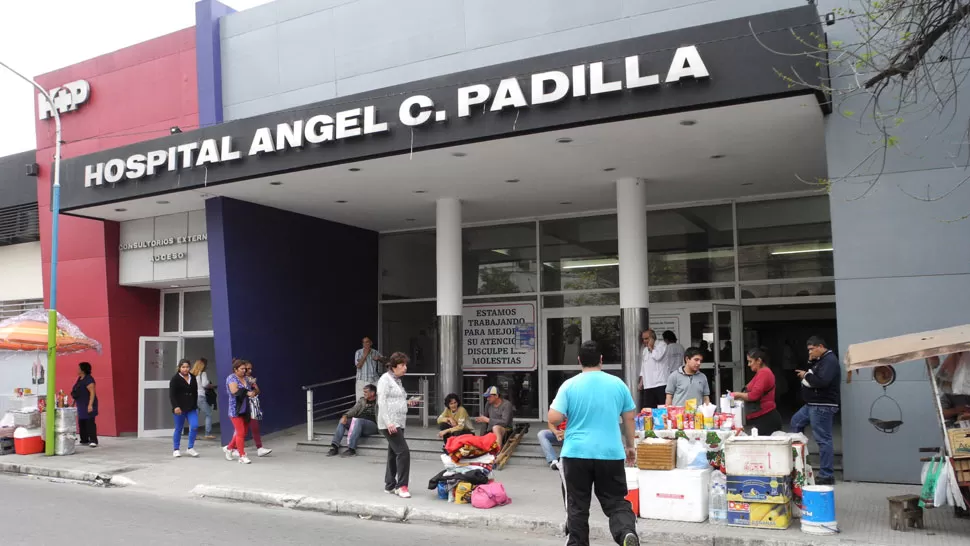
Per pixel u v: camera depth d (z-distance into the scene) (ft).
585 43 37.52
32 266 63.36
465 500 28.71
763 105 29.55
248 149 39.58
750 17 28.53
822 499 22.90
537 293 51.60
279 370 49.11
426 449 41.19
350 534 25.22
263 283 48.49
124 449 46.91
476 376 52.54
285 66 46.29
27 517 27.86
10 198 62.03
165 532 25.30
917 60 25.71
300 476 35.86
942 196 27.35
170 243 51.37
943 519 24.52
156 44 51.60
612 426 19.39
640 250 41.39
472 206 48.98
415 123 34.45
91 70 54.54
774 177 41.55
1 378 59.21
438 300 46.57
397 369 30.60
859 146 30.48
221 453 44.62
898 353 22.59
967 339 22.24
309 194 45.37
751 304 45.34
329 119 36.78
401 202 47.93
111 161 44.96
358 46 43.96
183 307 55.67
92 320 54.08
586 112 31.01
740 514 24.09
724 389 44.39
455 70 40.91
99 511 29.17
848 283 30.40
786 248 45.06
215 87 47.91
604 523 24.52
